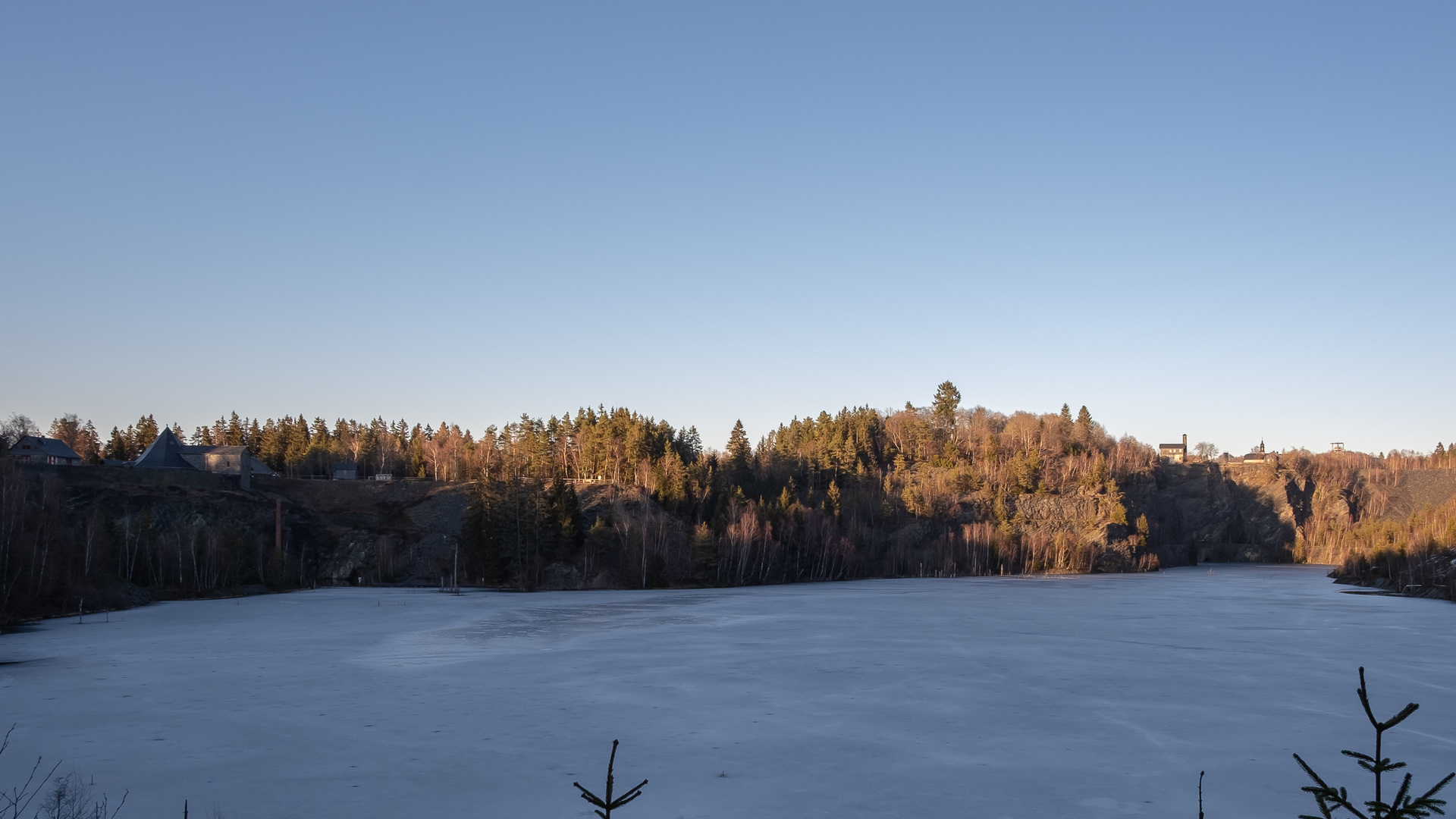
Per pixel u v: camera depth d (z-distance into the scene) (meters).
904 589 135.62
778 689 45.47
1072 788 28.94
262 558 122.12
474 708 40.31
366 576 132.25
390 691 44.47
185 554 112.25
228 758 31.86
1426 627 79.00
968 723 37.91
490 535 132.50
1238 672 51.62
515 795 27.86
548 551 135.25
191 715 38.75
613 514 149.38
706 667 52.53
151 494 128.12
